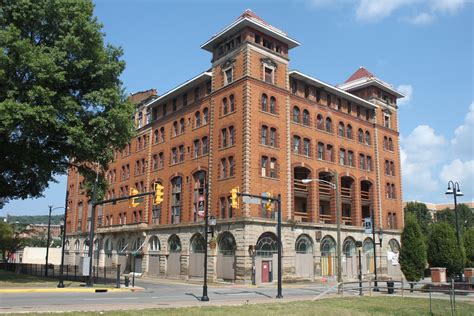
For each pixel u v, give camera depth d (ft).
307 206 169.68
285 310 63.46
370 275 177.68
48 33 112.88
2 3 108.06
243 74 153.48
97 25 119.14
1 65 98.78
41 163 113.80
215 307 66.59
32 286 106.42
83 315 52.65
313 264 161.68
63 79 103.86
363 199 194.90
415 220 129.39
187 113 183.42
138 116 224.12
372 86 210.18
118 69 121.39
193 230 165.17
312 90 180.14
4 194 122.93
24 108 95.66
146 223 197.67
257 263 142.82
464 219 335.26
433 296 96.68
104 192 128.36
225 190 152.56
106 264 227.40
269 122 155.12
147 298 86.28
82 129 109.81
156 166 200.64
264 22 162.61
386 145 211.41
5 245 274.36
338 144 184.96
